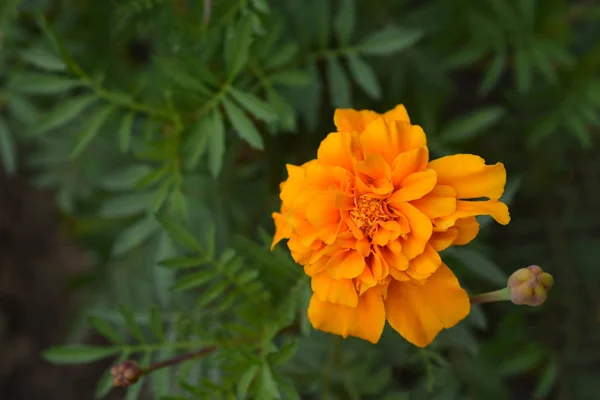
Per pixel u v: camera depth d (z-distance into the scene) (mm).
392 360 373
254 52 368
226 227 405
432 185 318
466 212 319
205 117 365
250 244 351
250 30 352
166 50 386
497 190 323
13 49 416
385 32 384
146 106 372
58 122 371
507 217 321
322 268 324
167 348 361
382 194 321
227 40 355
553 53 410
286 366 382
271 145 409
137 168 381
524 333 423
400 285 327
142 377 349
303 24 391
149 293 423
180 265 353
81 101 372
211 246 355
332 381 388
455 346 378
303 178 327
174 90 363
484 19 412
